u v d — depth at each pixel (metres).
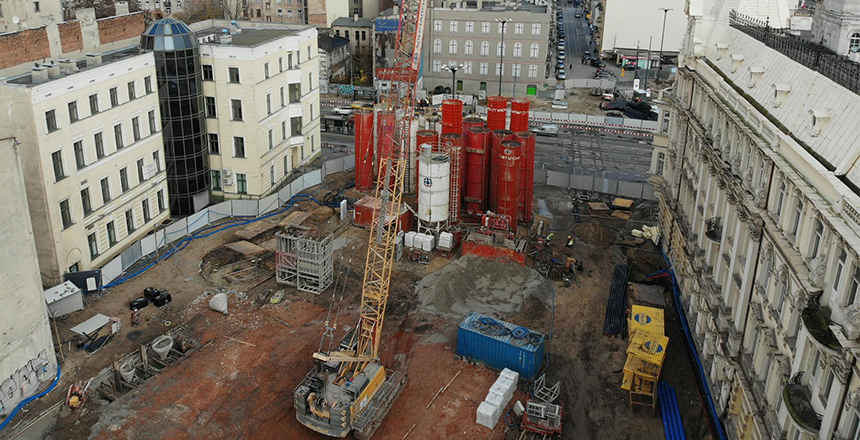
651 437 42.94
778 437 32.59
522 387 47.34
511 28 124.25
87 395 45.19
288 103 82.44
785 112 39.22
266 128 76.44
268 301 57.25
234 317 54.78
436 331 53.50
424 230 69.81
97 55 59.53
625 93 131.62
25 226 43.56
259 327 53.50
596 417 44.69
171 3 172.00
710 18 59.38
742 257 41.59
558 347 52.16
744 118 42.62
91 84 57.56
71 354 49.34
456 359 50.16
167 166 70.88
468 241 62.84
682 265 57.66
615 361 50.53
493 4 139.12
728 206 44.09
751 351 39.25
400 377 46.91
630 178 88.56
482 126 72.88
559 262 63.66
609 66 162.75
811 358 30.62
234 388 46.28
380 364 46.84
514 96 128.88
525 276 60.03
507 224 64.06
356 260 65.00
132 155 64.25
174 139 69.88
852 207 26.67
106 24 88.06
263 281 60.53
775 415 34.38
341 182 85.12
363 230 71.56
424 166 65.31
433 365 49.38
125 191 63.91
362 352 46.59
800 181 32.16
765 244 37.28
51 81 52.94
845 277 27.61
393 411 44.56
